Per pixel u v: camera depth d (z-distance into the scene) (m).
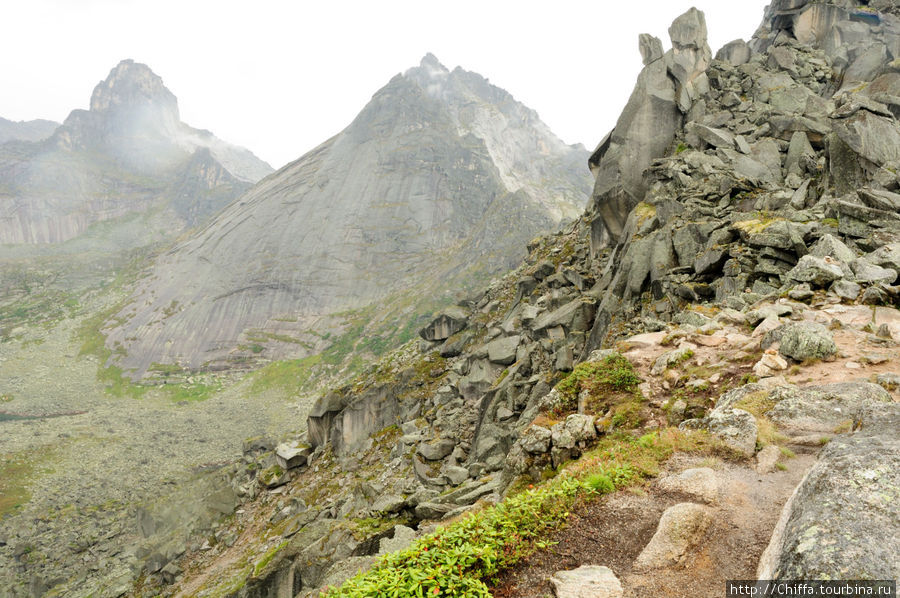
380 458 45.62
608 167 38.12
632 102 38.78
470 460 33.09
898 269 18.33
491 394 35.69
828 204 24.88
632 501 8.75
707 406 13.13
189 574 44.56
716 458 9.75
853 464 6.15
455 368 47.00
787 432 10.14
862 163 25.97
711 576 6.69
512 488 14.23
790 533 5.70
